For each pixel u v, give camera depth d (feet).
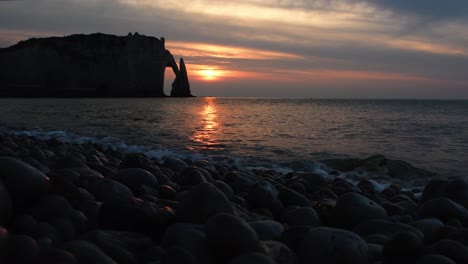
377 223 12.86
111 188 13.88
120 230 10.91
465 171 37.47
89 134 62.08
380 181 31.94
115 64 452.76
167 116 117.50
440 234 11.51
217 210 11.51
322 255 9.82
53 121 88.79
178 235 9.81
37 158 25.40
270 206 15.99
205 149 48.01
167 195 15.03
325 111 175.22
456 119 120.16
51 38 444.14
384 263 10.03
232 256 9.34
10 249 8.16
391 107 245.65
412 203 18.95
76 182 14.29
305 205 16.65
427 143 58.18
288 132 71.20
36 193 11.13
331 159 39.06
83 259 7.95
